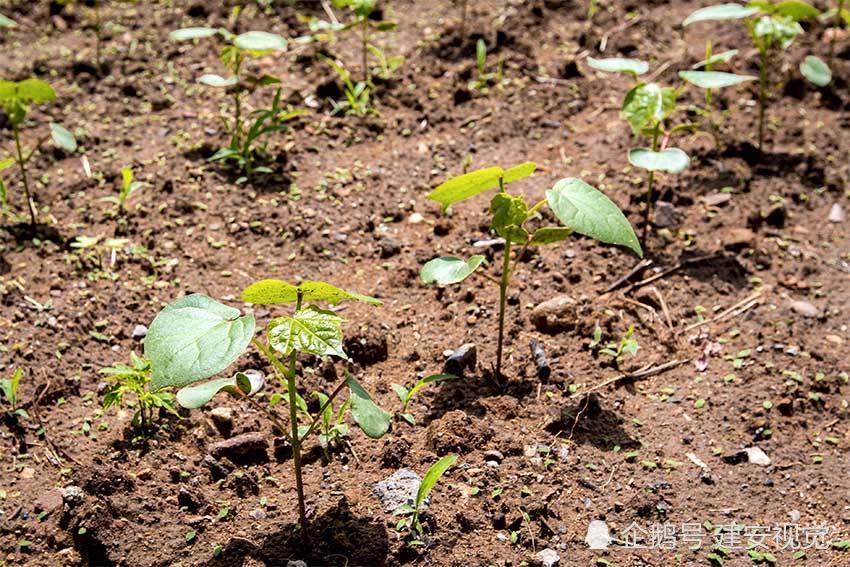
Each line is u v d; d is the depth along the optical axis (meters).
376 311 1.66
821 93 1.95
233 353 1.35
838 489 1.51
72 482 1.49
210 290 1.67
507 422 1.55
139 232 1.73
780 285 1.70
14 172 1.80
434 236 1.74
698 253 1.72
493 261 1.71
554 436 1.54
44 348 1.60
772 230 1.76
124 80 1.96
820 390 1.59
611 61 1.69
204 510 1.48
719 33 2.06
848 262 1.72
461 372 1.59
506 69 1.98
